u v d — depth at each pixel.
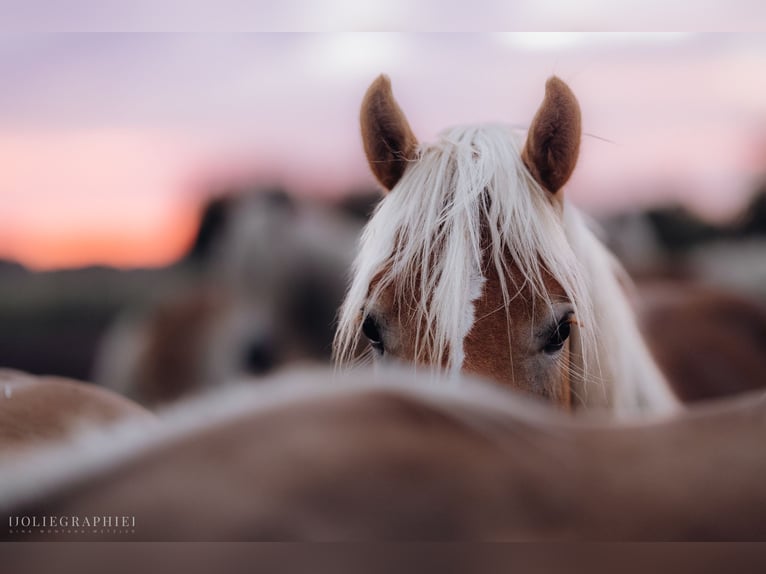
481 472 0.45
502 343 1.73
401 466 0.45
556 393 1.79
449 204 1.88
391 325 1.83
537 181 1.95
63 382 1.77
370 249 1.96
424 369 1.74
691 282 5.29
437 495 0.44
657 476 0.47
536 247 1.82
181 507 0.43
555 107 1.93
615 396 1.99
